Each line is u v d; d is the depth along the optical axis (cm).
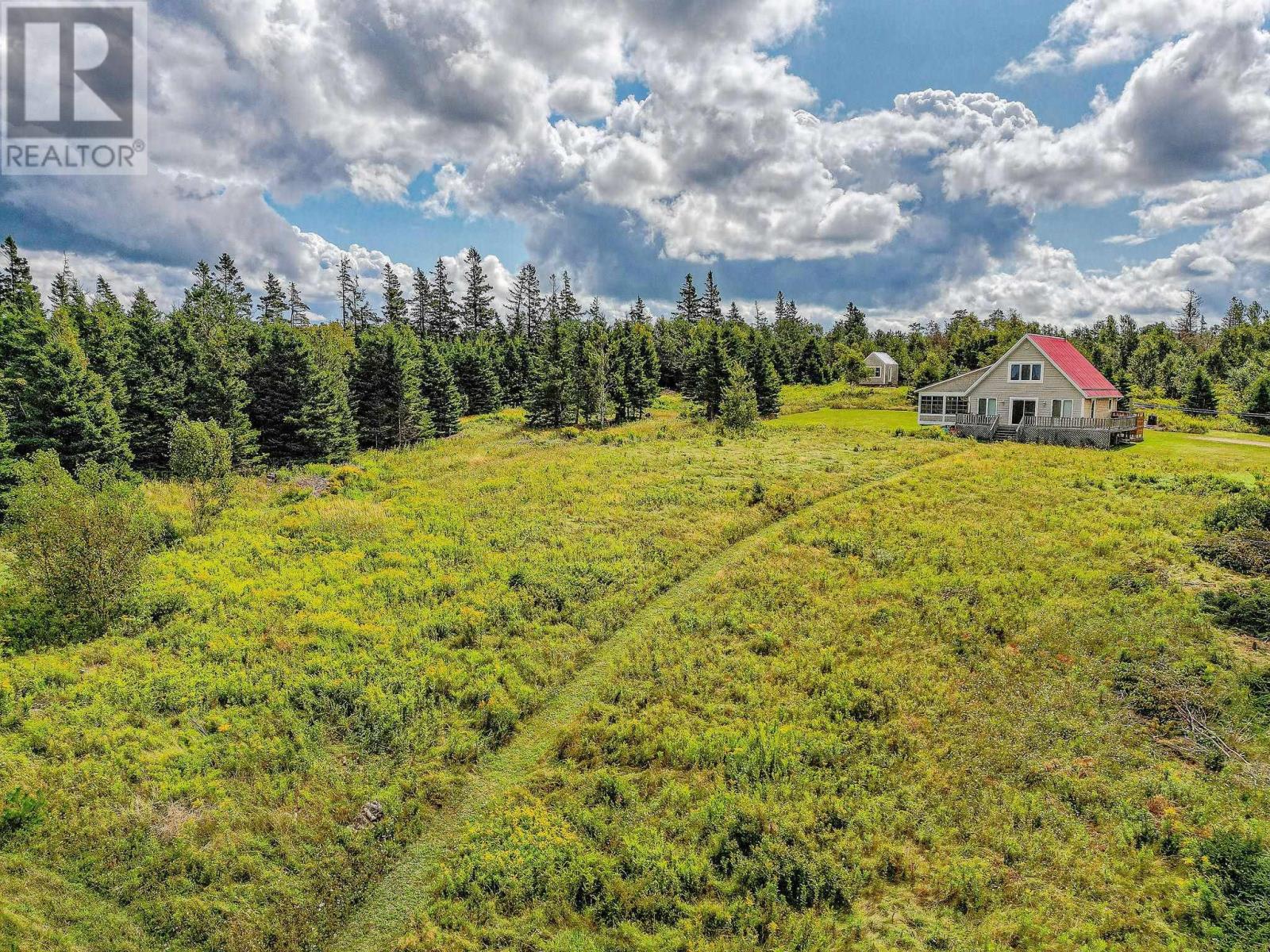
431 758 1223
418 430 4953
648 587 1920
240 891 945
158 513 2439
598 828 1047
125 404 3562
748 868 952
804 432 4928
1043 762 1142
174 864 970
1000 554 2023
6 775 1112
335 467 3609
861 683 1405
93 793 1085
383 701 1352
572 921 902
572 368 5719
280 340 4125
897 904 898
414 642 1603
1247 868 887
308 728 1270
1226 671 1345
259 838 1027
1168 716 1239
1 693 1302
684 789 1112
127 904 916
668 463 3578
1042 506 2522
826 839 1000
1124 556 1966
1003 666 1439
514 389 7781
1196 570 1844
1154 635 1496
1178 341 10994
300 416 4012
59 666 1431
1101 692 1319
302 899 942
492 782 1187
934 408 5250
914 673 1426
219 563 2055
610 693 1416
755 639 1597
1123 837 975
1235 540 1944
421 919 917
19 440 2856
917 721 1270
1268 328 10238
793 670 1462
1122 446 4066
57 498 1697
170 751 1187
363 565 2078
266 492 3056
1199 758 1134
